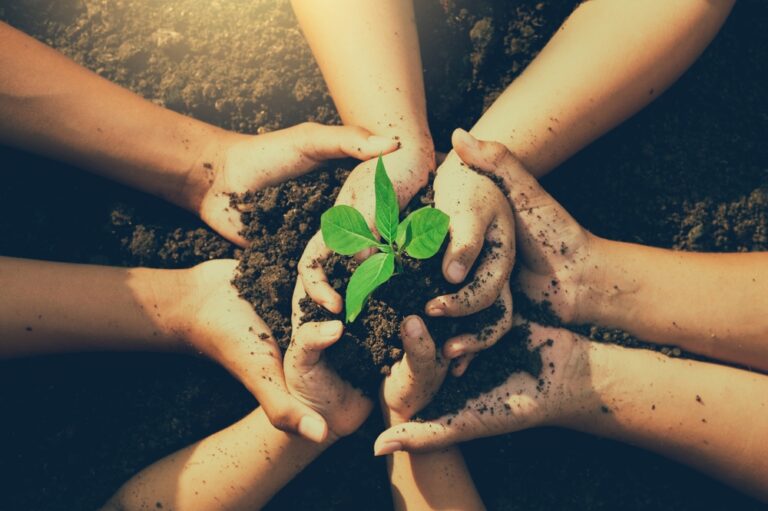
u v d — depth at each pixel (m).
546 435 0.74
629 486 0.74
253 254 0.71
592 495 0.74
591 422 0.71
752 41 0.76
